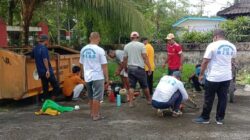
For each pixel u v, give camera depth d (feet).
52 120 24.02
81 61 23.85
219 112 22.62
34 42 41.57
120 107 28.07
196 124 22.68
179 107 24.94
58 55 32.71
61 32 59.88
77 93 31.01
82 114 25.77
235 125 22.50
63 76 34.17
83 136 20.33
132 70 27.55
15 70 28.22
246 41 51.72
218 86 21.99
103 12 37.52
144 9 55.77
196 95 33.94
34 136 20.40
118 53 30.91
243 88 38.27
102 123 23.12
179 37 58.95
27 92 28.81
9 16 44.73
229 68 21.94
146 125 22.54
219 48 21.58
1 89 28.55
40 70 28.91
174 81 24.20
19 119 24.43
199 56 54.34
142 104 29.12
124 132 21.06
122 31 39.24
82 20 45.88
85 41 60.34
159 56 56.18
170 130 21.39
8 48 32.17
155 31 63.46
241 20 53.31
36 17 47.60
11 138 20.08
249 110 27.22
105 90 32.14
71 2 38.83
